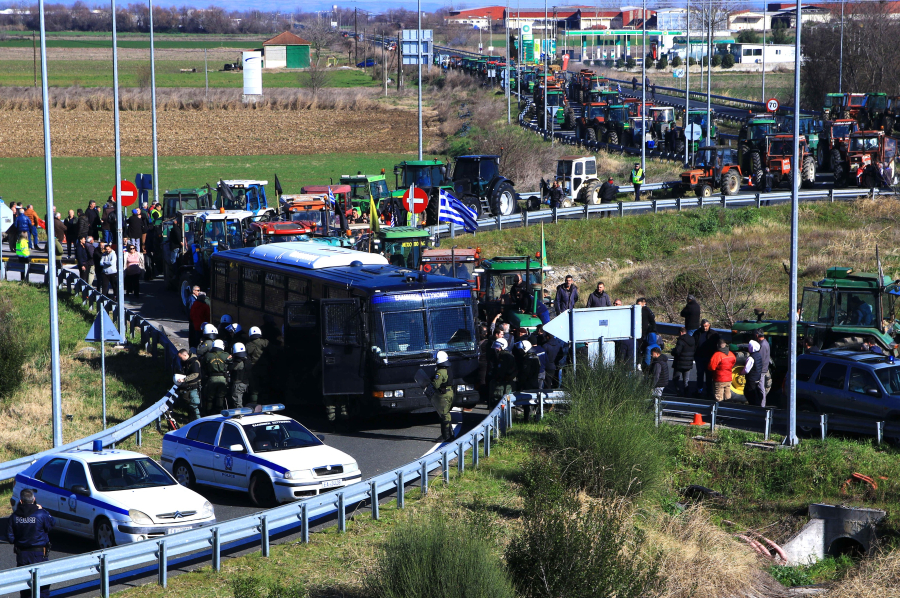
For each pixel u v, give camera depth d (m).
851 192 72.38
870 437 32.69
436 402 32.00
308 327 34.28
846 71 123.56
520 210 73.81
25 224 60.22
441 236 65.62
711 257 62.34
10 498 28.19
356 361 32.91
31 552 20.66
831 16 138.75
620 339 34.72
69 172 110.19
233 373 34.34
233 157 123.56
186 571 21.80
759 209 70.38
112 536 22.72
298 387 35.59
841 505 27.70
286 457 26.47
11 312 51.19
